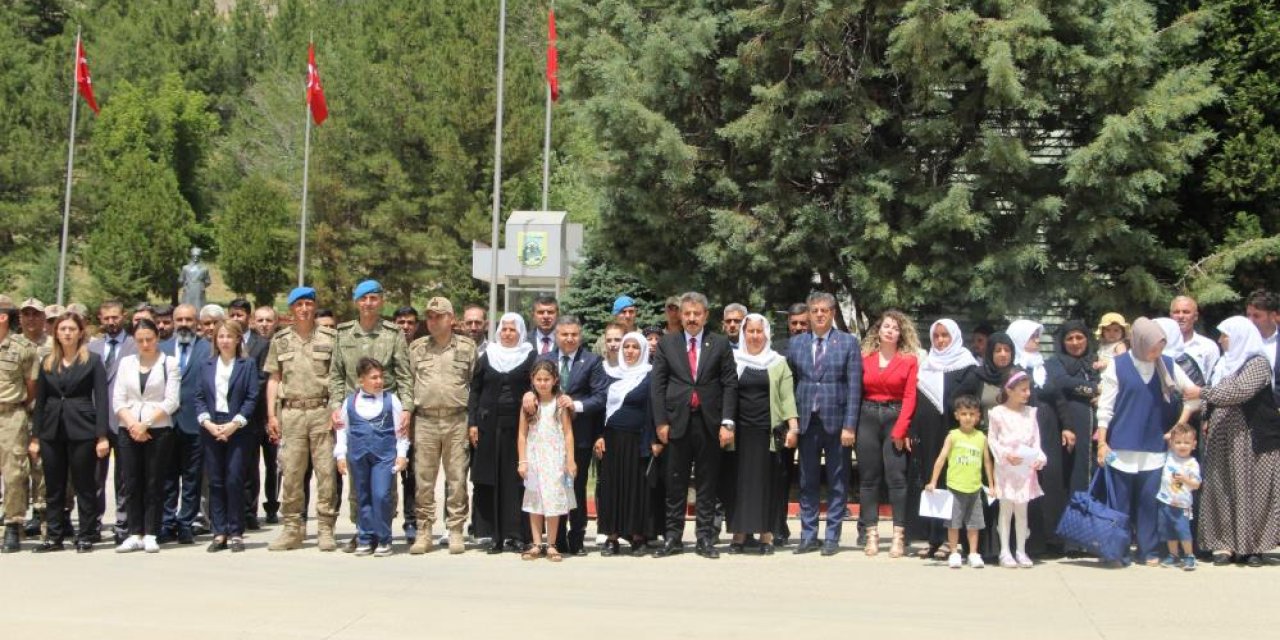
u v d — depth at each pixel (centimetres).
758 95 1344
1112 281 1431
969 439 995
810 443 1069
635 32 1447
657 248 1481
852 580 937
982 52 1299
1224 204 1467
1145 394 1005
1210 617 802
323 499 1084
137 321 1085
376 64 3962
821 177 1451
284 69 4803
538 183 3653
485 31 3797
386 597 856
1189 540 989
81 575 945
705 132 1450
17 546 1077
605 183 1444
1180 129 1403
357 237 3819
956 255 1345
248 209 4150
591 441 1064
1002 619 792
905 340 1066
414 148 3822
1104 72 1312
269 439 1251
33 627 752
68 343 1070
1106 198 1330
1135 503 1021
